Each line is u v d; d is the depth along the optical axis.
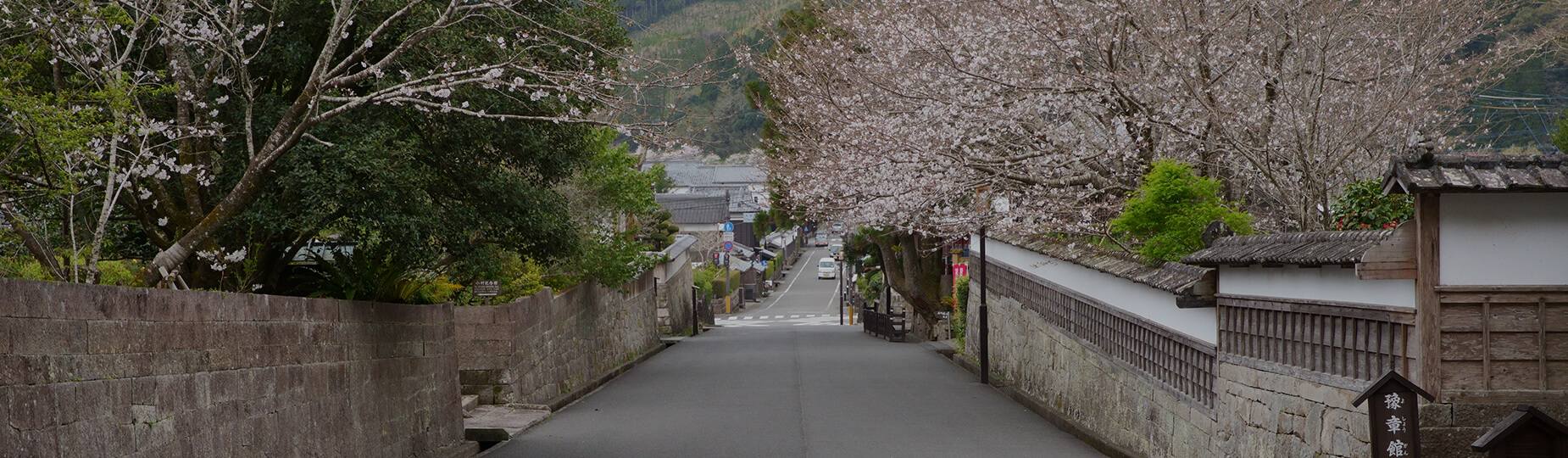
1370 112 12.43
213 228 8.57
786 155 20.44
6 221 7.70
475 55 10.23
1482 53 13.84
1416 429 5.59
